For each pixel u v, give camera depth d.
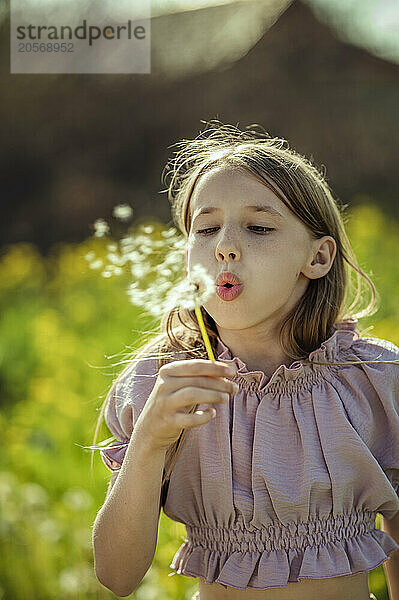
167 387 1.88
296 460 2.02
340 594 2.02
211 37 11.12
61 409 3.81
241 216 2.00
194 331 2.09
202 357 2.08
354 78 11.01
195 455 2.03
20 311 5.89
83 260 6.55
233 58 11.02
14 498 2.96
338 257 2.11
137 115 11.01
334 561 2.01
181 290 1.91
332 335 2.08
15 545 2.79
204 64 11.01
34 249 10.55
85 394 4.12
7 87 11.10
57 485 3.29
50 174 11.03
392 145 10.69
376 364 2.07
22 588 2.75
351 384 2.06
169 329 2.10
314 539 2.01
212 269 1.98
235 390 1.88
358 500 2.04
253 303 1.98
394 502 2.05
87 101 11.10
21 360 4.99
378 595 2.61
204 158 2.14
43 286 6.91
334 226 2.10
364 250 5.83
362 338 2.12
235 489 2.01
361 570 2.02
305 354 2.05
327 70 11.04
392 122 10.77
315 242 2.06
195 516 2.05
